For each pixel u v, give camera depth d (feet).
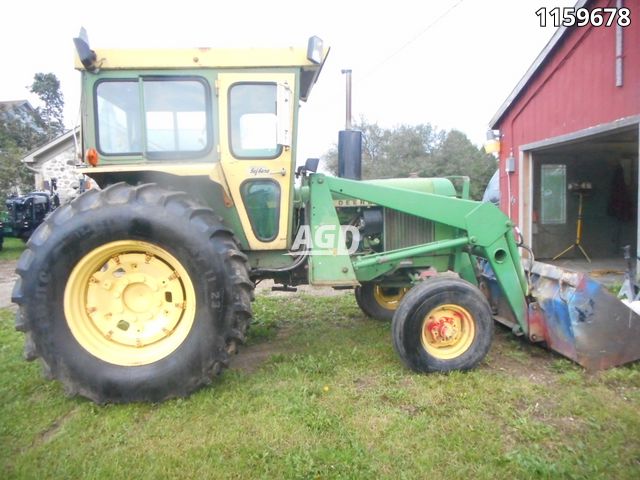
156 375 9.46
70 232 9.30
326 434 8.32
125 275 9.97
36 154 60.39
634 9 21.21
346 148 13.07
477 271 13.62
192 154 11.14
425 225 13.44
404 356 10.75
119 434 8.43
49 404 9.61
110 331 9.93
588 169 31.30
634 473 7.14
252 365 11.75
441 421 8.73
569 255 31.73
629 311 11.08
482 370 11.11
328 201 11.80
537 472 7.23
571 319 10.94
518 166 30.60
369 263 12.09
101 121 10.92
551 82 27.02
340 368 11.25
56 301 9.37
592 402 9.30
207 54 10.75
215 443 8.02
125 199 9.53
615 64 22.34
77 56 10.52
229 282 9.67
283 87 10.67
